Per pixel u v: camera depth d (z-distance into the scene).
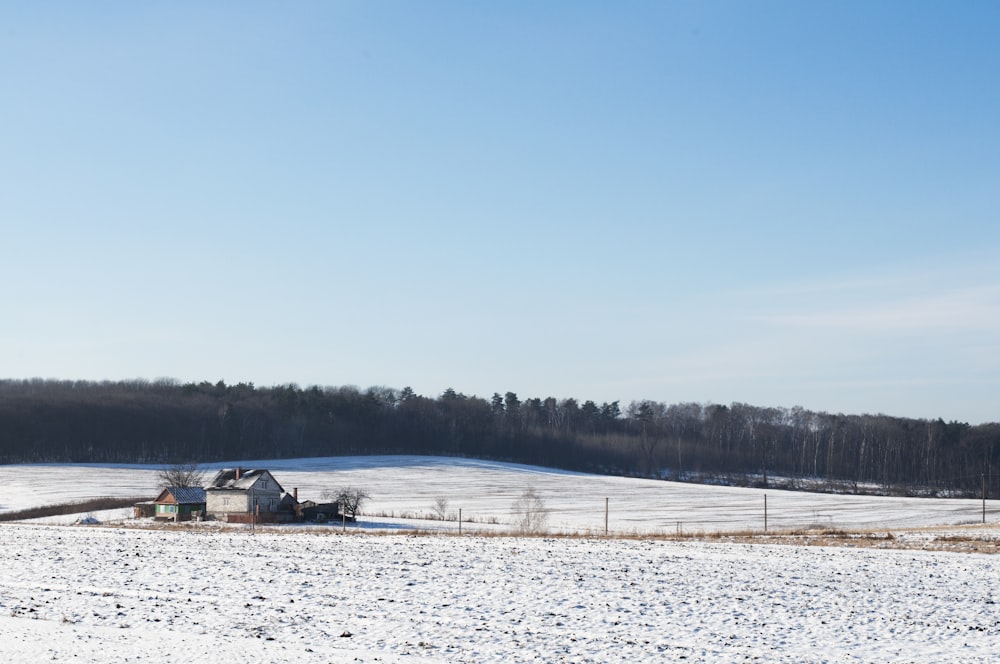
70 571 37.75
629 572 38.44
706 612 30.22
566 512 111.62
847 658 24.42
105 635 25.27
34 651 23.14
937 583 36.38
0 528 62.56
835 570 39.78
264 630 26.47
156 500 94.19
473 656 23.88
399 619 28.42
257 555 43.38
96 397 194.25
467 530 77.62
